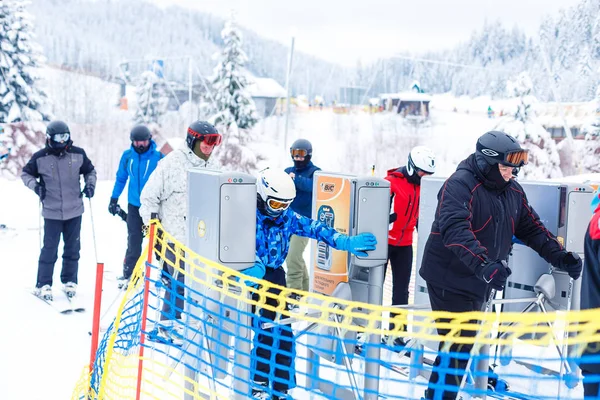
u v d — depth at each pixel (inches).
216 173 132.0
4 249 354.6
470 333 135.4
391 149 1212.5
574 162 946.7
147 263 135.3
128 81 1948.8
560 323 154.7
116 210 259.3
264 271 137.0
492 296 139.9
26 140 898.7
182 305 191.0
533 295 163.5
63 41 3513.8
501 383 156.9
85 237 403.5
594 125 937.5
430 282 139.7
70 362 182.4
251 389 136.9
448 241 126.9
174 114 1450.5
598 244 104.4
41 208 253.8
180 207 200.2
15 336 203.5
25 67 979.9
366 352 140.2
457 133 1331.2
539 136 944.9
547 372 166.9
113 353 144.0
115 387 137.3
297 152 247.3
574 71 1225.4
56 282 273.9
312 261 167.5
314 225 144.1
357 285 150.9
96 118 1659.7
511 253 167.8
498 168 131.2
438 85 1833.2
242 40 1019.3
